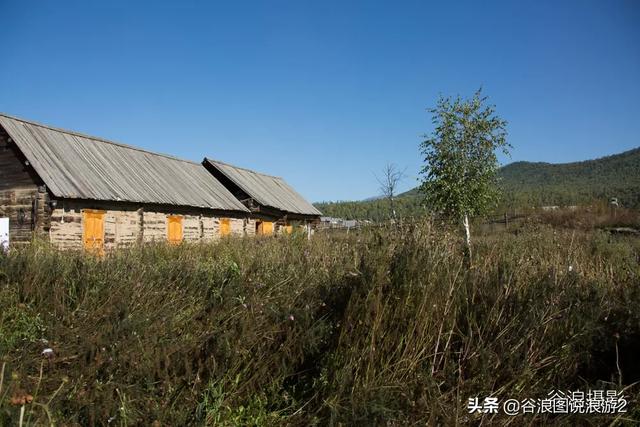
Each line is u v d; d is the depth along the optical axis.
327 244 8.20
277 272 5.95
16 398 2.87
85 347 3.85
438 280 4.07
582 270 5.58
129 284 5.14
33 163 16.39
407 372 3.62
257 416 3.48
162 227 20.81
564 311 3.97
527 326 3.82
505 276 4.48
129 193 19.16
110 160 21.06
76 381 3.46
